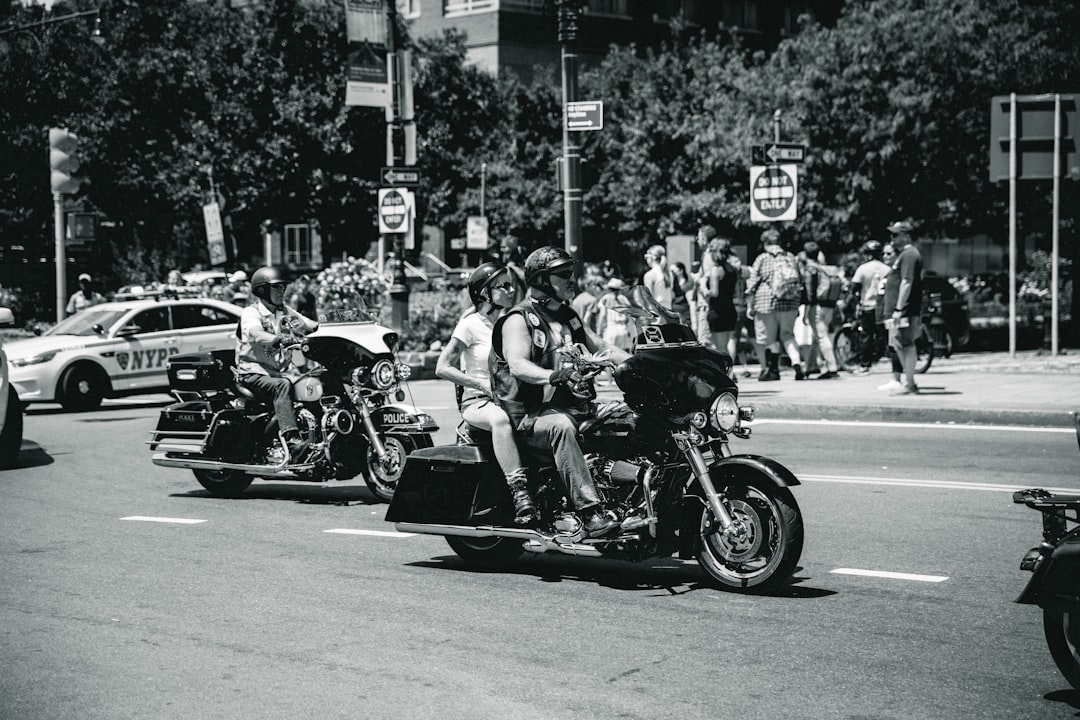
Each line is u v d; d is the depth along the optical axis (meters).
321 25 46.12
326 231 48.66
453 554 9.91
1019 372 22.08
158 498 12.84
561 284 8.87
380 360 12.13
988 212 35.88
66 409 22.61
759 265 22.12
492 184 51.47
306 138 45.81
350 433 12.10
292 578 9.05
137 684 6.64
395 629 7.65
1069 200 31.92
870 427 16.94
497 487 9.16
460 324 10.52
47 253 46.72
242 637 7.50
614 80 52.06
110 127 44.22
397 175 27.23
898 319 18.73
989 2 34.75
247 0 54.69
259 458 12.65
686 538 8.64
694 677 6.64
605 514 8.44
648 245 48.78
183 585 8.83
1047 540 6.13
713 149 42.12
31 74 44.88
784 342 22.22
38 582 8.96
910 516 10.91
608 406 8.71
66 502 12.59
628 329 23.81
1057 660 6.10
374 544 10.31
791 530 8.18
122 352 23.05
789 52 37.59
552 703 6.26
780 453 14.77
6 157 44.44
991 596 8.23
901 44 34.00
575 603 8.27
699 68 50.16
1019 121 20.77
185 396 13.47
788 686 6.47
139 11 45.50
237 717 6.12
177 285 31.89
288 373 12.80
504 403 8.86
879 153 33.78
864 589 8.45
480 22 62.12
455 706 6.23
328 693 6.45
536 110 53.31
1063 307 37.03
